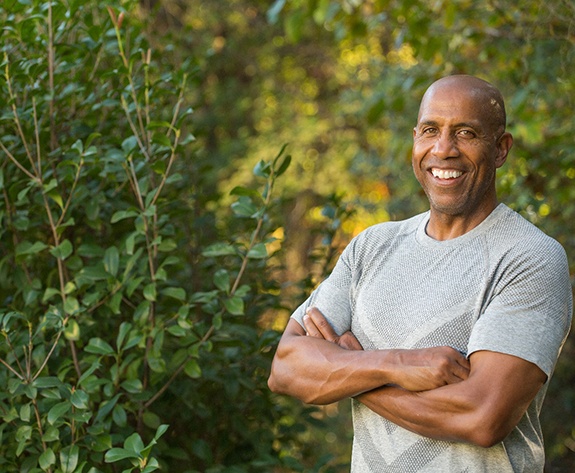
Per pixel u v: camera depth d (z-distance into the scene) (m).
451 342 1.92
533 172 4.20
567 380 5.54
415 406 1.87
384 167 7.84
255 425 3.38
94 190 2.96
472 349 1.84
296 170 10.29
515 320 1.84
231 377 3.03
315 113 10.87
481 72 4.90
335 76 10.38
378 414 1.98
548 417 5.45
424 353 1.88
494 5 4.29
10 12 2.80
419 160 2.01
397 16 4.47
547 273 1.88
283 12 10.00
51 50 2.77
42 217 2.92
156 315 2.96
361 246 2.18
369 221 8.36
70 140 2.98
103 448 2.50
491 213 2.00
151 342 2.77
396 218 7.05
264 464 2.99
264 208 2.78
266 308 3.38
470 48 4.96
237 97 10.73
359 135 10.05
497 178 4.12
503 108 2.00
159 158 2.95
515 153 4.18
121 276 2.78
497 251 1.93
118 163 2.85
